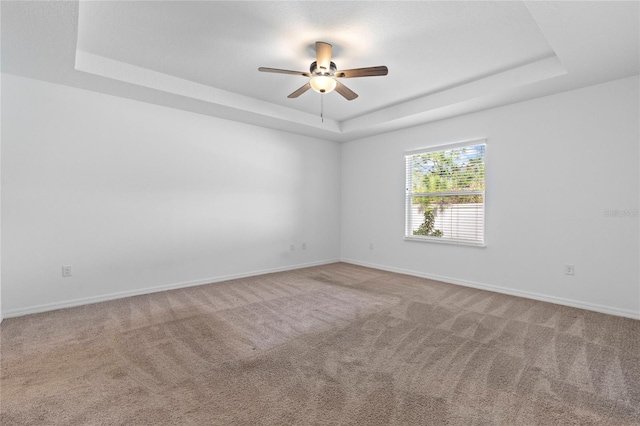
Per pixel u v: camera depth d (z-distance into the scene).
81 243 3.41
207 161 4.34
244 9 2.25
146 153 3.83
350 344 2.43
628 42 2.35
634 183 2.99
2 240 2.99
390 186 5.20
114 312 3.17
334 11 2.27
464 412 1.62
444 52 2.89
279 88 3.83
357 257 5.77
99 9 2.25
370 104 4.38
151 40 2.71
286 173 5.23
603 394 1.77
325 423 1.54
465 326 2.78
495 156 3.92
